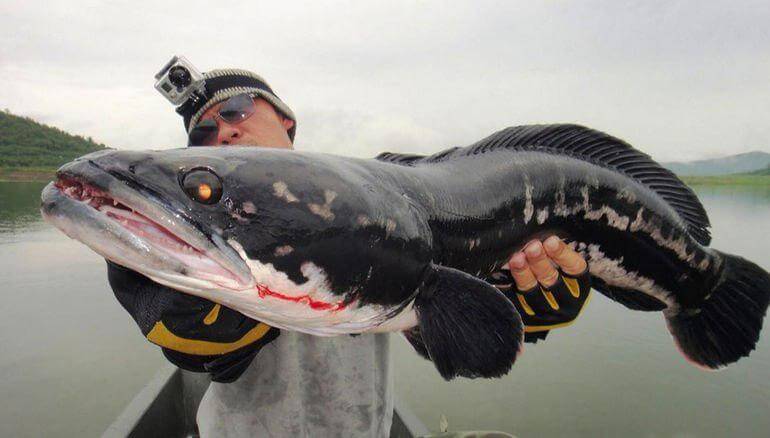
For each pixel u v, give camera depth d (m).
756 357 5.71
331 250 1.55
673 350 5.83
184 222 1.33
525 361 5.66
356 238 1.59
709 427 4.28
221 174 1.41
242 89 2.73
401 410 3.05
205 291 1.40
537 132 2.31
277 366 2.08
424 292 1.82
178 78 2.68
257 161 1.50
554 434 4.22
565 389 4.94
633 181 2.45
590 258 2.42
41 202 1.25
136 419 2.73
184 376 3.44
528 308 2.11
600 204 2.35
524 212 2.16
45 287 9.46
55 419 4.74
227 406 2.11
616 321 6.81
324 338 2.12
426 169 2.04
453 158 2.17
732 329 2.72
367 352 2.20
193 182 1.36
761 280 2.65
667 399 4.69
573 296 2.08
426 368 5.63
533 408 4.66
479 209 2.03
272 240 1.45
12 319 7.59
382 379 2.30
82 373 5.76
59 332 7.07
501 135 2.25
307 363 2.10
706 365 2.71
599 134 2.41
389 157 2.26
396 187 1.81
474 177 2.08
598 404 4.65
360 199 1.63
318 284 1.55
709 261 2.68
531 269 2.08
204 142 2.78
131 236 1.27
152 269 1.30
